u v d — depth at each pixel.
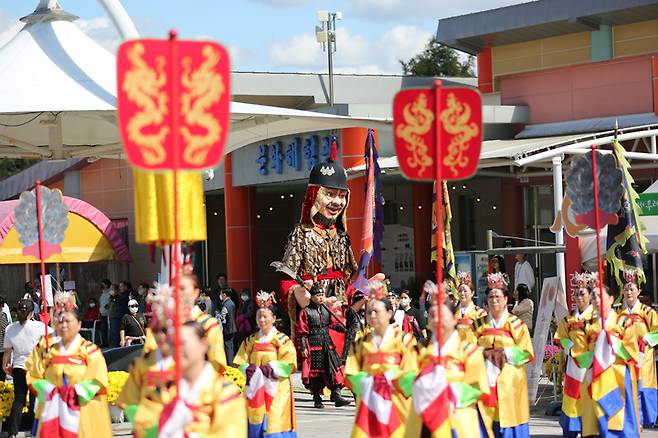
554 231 20.98
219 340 12.60
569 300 20.73
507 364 15.07
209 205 42.28
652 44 39.06
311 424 18.86
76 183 42.25
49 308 20.78
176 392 9.12
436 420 11.22
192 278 11.34
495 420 14.98
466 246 37.41
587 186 15.52
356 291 22.66
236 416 9.25
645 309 17.14
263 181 34.03
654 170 29.75
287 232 43.44
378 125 20.95
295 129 21.50
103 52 20.00
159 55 8.73
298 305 21.84
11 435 17.48
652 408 17.02
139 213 9.77
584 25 39.66
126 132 8.67
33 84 18.53
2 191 44.62
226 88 8.86
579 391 15.68
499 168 32.62
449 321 11.91
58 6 20.20
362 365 12.71
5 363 17.47
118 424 18.50
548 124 32.91
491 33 41.66
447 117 10.59
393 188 38.44
